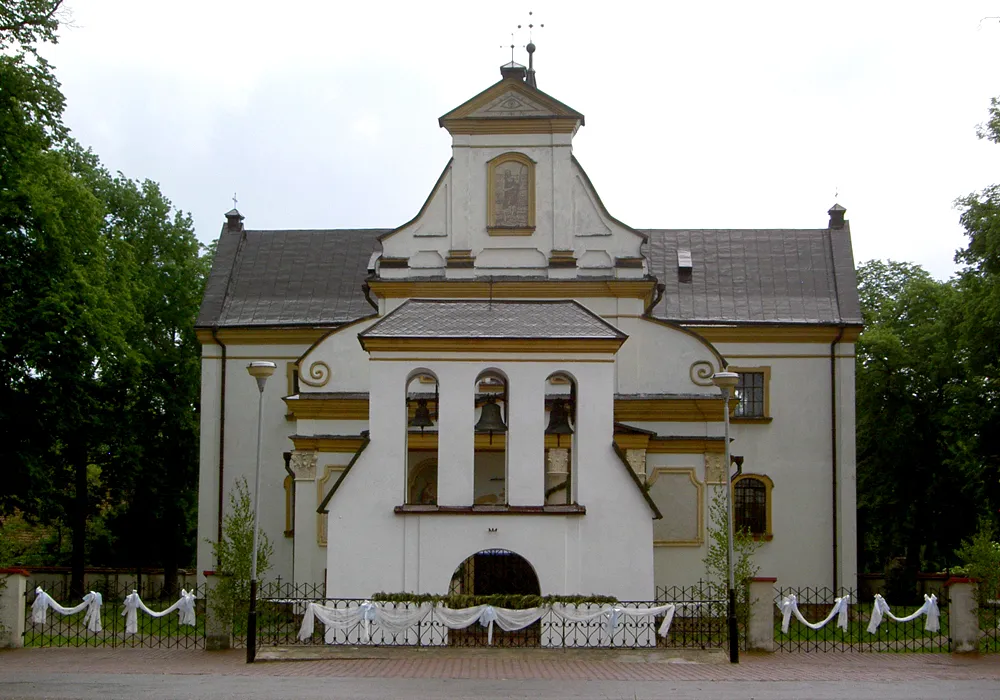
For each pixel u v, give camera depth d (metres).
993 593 27.41
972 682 21.58
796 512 40.62
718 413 34.84
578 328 28.52
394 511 27.67
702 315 42.34
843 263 43.84
